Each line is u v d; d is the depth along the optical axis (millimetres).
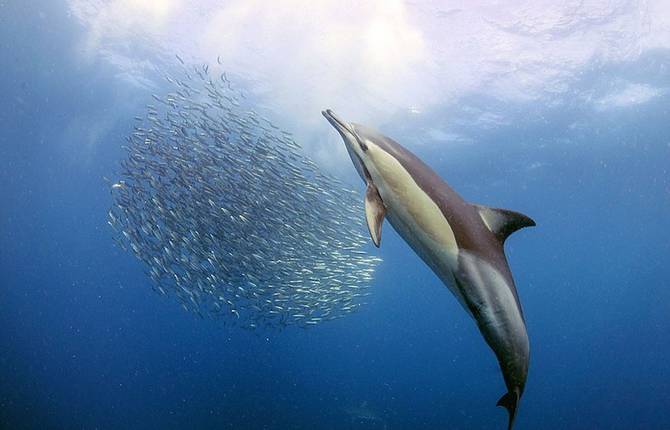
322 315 12719
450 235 2418
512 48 17000
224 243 10344
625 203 34188
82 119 29344
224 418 25781
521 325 2449
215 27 18047
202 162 10047
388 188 2412
